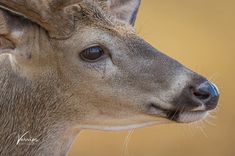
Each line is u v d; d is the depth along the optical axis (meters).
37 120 16.02
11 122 16.05
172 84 15.73
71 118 16.09
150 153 31.75
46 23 15.56
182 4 41.00
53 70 15.82
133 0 16.97
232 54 37.97
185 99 15.73
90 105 15.95
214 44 38.62
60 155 16.41
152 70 15.75
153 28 38.47
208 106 15.84
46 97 15.92
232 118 33.94
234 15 41.09
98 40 15.71
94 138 31.41
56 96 15.92
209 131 33.06
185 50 37.69
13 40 15.57
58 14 15.60
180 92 15.73
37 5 15.48
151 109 15.87
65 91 15.90
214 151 32.62
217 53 38.00
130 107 15.87
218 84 36.00
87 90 15.84
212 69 37.00
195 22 40.00
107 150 31.30
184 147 32.22
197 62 37.28
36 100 15.94
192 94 15.74
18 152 16.12
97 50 15.71
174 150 32.12
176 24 39.31
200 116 15.95
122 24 16.02
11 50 15.67
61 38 15.65
